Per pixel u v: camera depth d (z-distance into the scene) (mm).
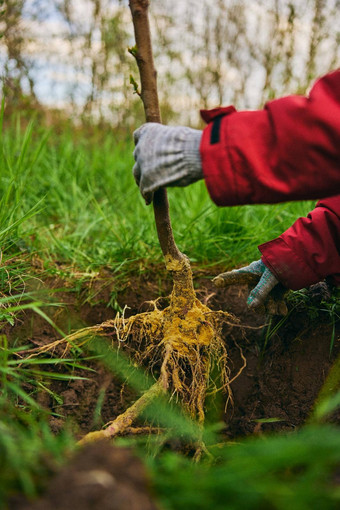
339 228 1462
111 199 3068
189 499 776
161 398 1439
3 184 2496
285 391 1683
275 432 1594
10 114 3945
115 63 4320
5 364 1251
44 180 3088
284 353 1755
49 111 4266
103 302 1989
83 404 1693
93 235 2584
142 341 1687
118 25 4246
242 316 1951
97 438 1258
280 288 1560
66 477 760
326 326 1704
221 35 4125
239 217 2418
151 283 2074
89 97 4270
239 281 1553
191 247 2277
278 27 3707
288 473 948
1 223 1881
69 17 4027
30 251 2072
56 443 932
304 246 1460
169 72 4332
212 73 4238
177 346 1528
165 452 1476
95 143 3930
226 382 1675
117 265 2133
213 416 1786
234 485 784
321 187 1053
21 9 3473
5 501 764
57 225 2631
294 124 1034
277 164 1050
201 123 4344
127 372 1726
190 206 2699
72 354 1768
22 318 1774
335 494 768
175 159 1095
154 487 821
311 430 955
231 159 1053
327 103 1033
